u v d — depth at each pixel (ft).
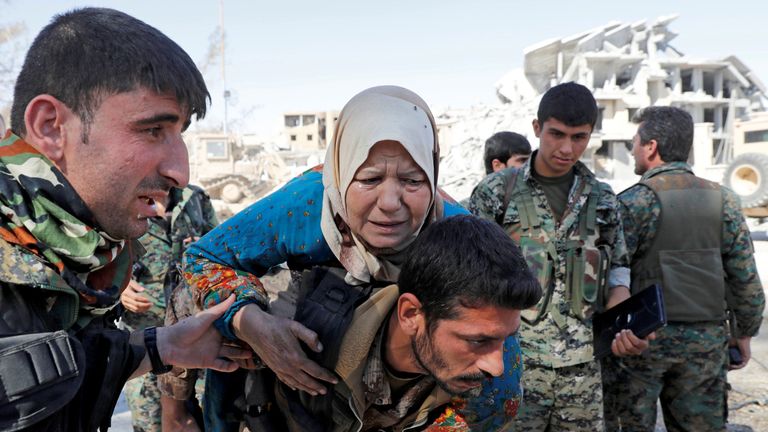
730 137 98.94
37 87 3.44
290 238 5.15
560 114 8.68
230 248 5.18
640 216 10.02
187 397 6.01
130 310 10.67
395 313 4.71
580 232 8.85
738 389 15.12
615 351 8.32
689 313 9.71
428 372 4.51
